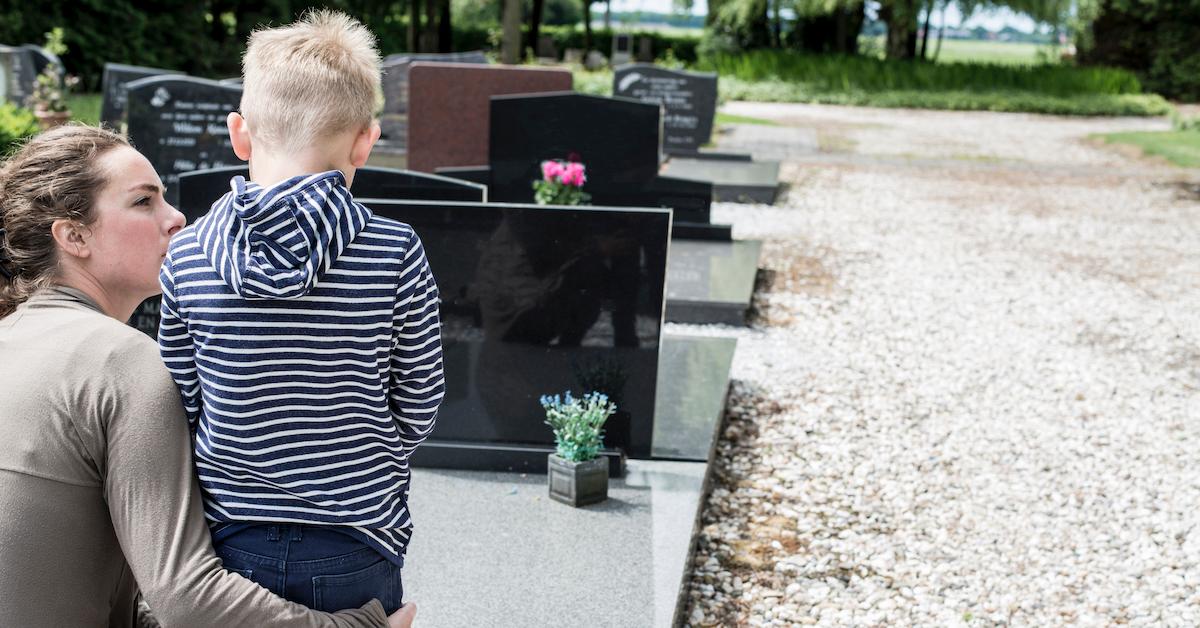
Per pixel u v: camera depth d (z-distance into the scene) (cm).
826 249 945
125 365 152
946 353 648
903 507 430
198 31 2583
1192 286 852
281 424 148
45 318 157
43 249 160
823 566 379
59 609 150
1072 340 687
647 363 416
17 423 148
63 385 150
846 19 3703
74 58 2330
